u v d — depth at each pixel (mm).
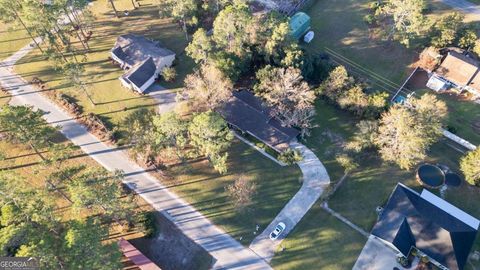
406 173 77312
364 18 107125
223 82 80625
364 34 103438
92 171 64438
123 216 68000
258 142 81750
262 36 88188
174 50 100500
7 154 81938
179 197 74750
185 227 70875
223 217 72000
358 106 82000
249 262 66750
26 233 54719
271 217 71812
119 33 105812
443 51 95125
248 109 82500
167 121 70750
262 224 71000
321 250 67750
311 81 92750
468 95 89312
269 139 79625
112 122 86438
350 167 73875
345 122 85375
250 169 78375
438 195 73812
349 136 82938
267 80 82000
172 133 72562
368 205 72938
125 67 96000
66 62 93875
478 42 91625
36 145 72500
